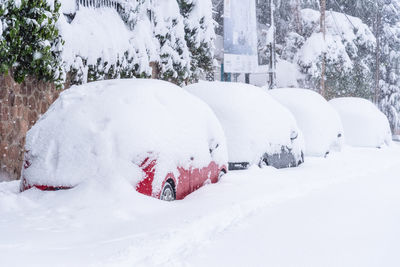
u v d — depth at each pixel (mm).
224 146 9547
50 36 10750
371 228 6238
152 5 17031
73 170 7137
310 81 37031
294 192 8898
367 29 46844
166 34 17531
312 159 15062
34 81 11227
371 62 48562
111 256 4605
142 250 4816
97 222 6031
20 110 10758
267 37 27250
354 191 9297
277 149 12109
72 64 12164
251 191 8383
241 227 6207
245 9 24078
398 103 51625
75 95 7906
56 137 7398
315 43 37125
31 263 4391
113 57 13594
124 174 7004
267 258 4910
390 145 22859
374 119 21875
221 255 4988
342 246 5379
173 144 7637
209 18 20516
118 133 7219
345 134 21922
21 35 10195
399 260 4914
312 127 16094
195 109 8797
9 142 10438
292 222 6500
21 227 5785
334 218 6785
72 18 13148
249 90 12297
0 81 10109
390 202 8102
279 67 38156
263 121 11727
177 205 7039
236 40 23891
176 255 4945
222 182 9164
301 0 45375
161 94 8133
